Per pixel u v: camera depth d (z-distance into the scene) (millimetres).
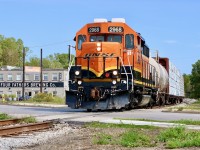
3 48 149000
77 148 10672
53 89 98625
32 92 99938
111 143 11484
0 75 101250
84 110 29281
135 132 13422
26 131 14523
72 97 25609
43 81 99000
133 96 26594
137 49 26531
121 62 25359
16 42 160125
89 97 25234
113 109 27016
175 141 10945
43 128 15578
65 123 17359
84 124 16812
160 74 37562
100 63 25172
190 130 13977
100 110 27391
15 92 100812
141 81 27984
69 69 25922
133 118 20062
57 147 10953
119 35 26125
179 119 20234
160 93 38000
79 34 26578
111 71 25047
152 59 34844
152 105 35000
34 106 39500
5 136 13250
